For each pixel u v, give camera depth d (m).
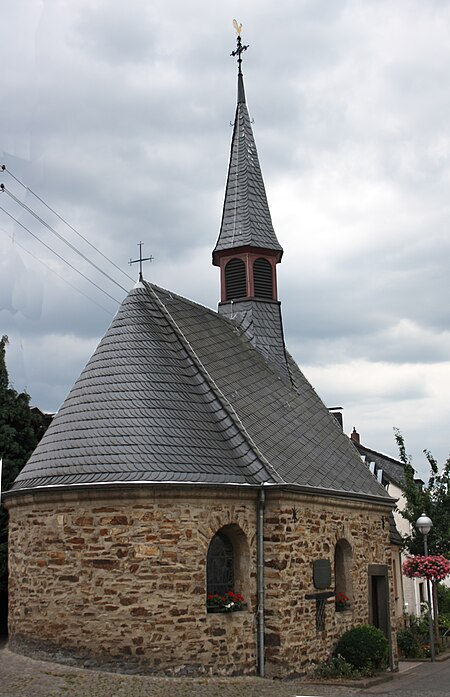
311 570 17.59
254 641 16.09
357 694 15.34
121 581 15.11
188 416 16.86
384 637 18.59
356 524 20.34
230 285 25.33
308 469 18.94
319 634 17.66
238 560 16.44
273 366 24.00
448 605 39.69
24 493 16.22
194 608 15.28
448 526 28.22
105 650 14.97
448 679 18.31
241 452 16.84
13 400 24.30
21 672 14.36
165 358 17.81
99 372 17.30
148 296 19.23
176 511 15.41
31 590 16.03
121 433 15.97
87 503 15.50
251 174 26.34
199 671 15.14
